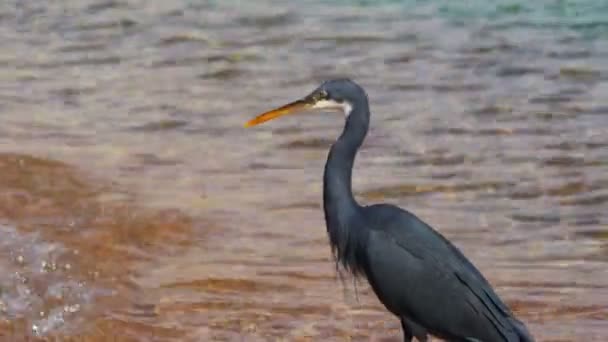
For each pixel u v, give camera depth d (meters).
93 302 11.76
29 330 11.05
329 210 10.95
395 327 11.67
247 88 21.56
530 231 14.55
